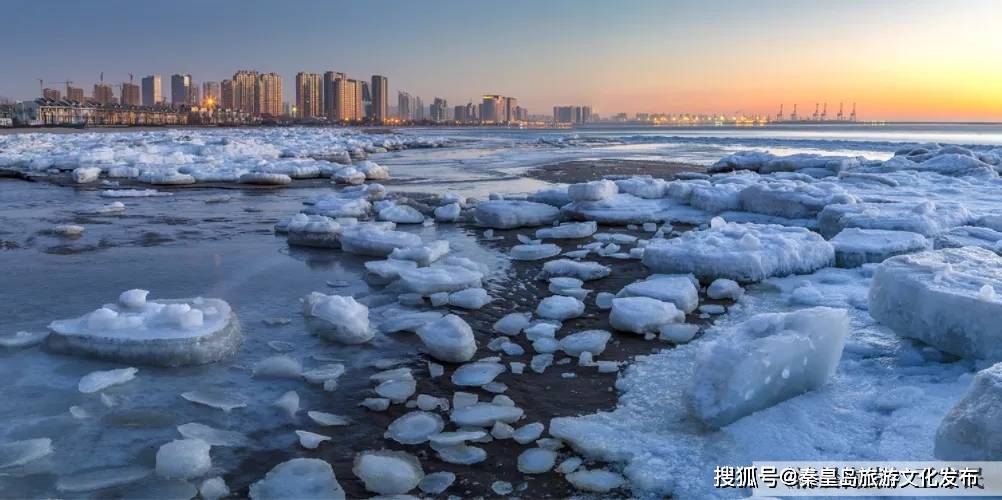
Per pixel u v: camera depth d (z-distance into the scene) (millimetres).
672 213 12781
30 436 4137
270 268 8945
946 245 8547
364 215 13602
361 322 5965
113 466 3812
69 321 5695
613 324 6238
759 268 7676
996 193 13422
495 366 5270
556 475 3703
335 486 3590
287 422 4387
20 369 5172
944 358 4855
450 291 7434
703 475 3506
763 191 12125
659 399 4539
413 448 4055
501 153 40594
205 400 4633
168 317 5590
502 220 12047
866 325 5750
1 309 6930
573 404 4633
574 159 33094
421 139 64500
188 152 31375
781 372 4129
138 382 4977
